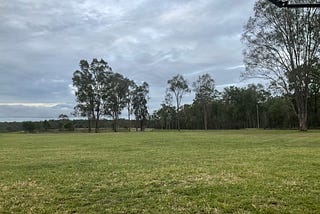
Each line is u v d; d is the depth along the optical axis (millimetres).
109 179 9992
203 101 88750
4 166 13688
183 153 17672
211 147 21625
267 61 42219
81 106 82125
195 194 7840
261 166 11922
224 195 7598
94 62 82375
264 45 41719
